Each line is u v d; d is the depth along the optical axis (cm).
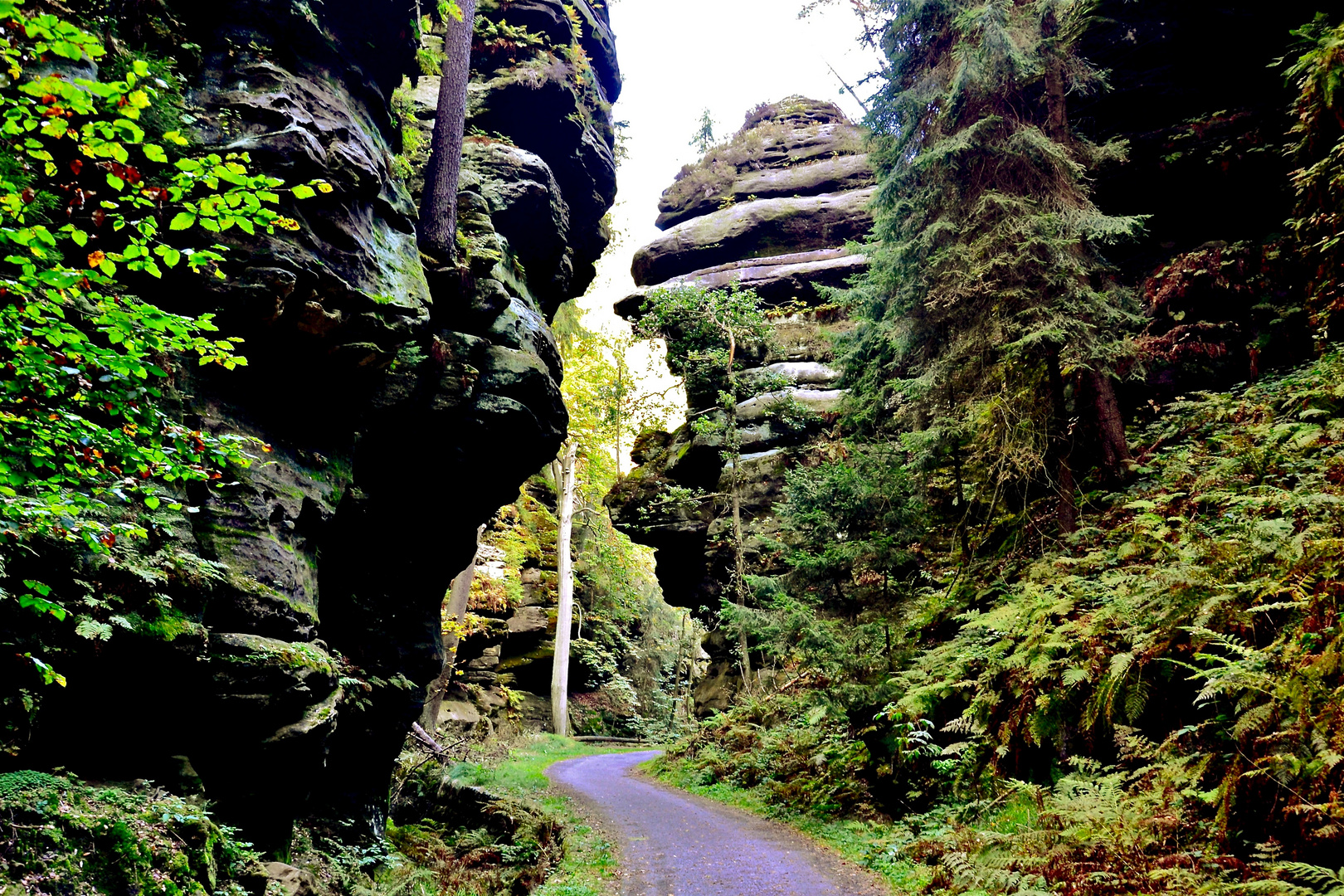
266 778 825
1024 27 1347
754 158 3347
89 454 509
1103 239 1509
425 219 1323
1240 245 1478
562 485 3597
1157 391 1483
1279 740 549
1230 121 1562
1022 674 914
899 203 1410
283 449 950
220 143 881
